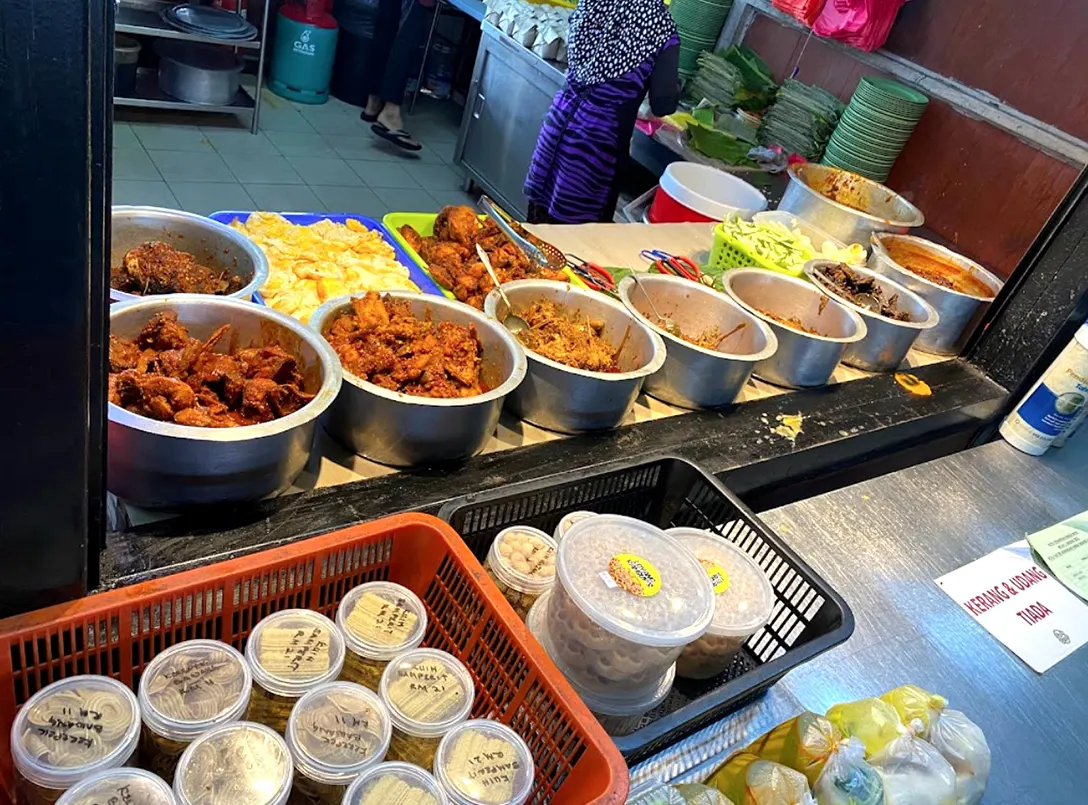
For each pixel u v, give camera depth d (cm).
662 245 237
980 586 160
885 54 297
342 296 142
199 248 153
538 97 407
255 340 125
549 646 102
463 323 146
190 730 78
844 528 165
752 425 167
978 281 236
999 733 132
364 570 101
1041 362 213
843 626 114
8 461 72
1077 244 205
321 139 481
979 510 185
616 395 144
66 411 71
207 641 85
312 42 501
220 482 103
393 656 92
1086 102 242
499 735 86
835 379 197
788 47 336
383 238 188
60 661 82
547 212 332
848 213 244
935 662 141
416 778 81
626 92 296
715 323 185
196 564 100
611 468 128
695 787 96
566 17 394
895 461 205
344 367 126
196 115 459
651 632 92
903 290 218
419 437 123
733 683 102
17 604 82
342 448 127
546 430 147
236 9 479
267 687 84
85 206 62
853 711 111
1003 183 264
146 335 116
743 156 317
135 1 421
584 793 82
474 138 462
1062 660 149
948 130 277
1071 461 215
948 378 216
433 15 514
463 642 97
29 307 64
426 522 100
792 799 94
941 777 106
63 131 58
